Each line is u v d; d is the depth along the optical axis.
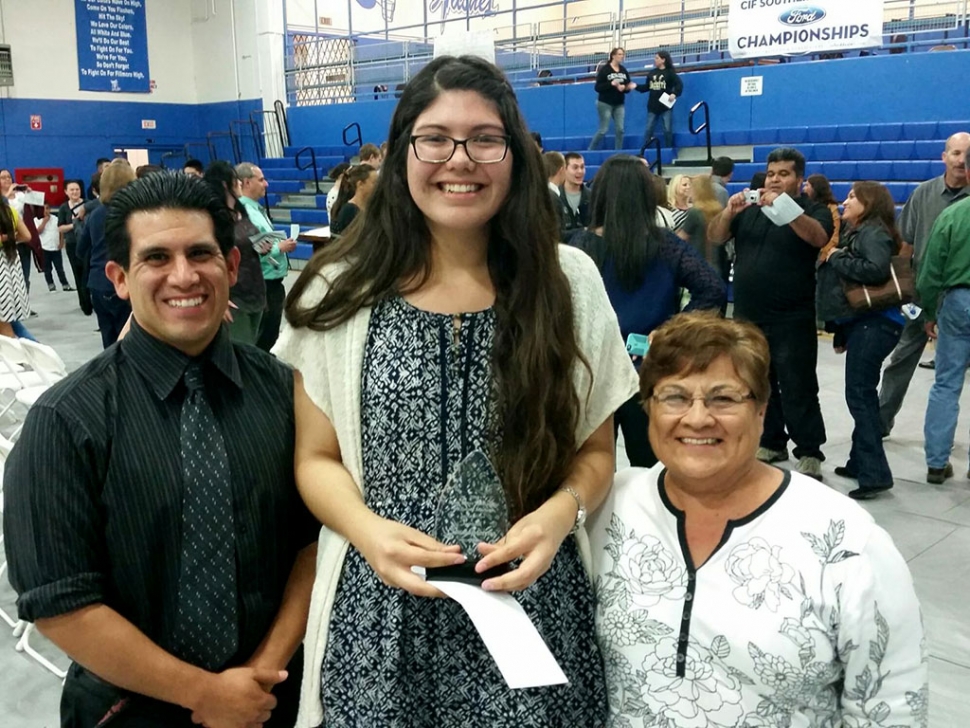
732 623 1.25
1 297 4.72
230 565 1.31
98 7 15.16
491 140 1.24
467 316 1.29
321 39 14.64
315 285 1.33
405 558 1.17
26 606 1.22
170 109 16.25
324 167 14.07
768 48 9.90
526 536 1.20
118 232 1.27
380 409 1.26
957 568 3.20
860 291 3.70
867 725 1.25
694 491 1.33
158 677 1.26
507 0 15.43
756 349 1.28
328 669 1.29
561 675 1.09
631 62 13.32
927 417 4.06
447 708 1.26
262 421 1.38
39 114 14.86
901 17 12.50
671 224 4.80
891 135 9.08
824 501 1.28
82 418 1.24
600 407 1.42
